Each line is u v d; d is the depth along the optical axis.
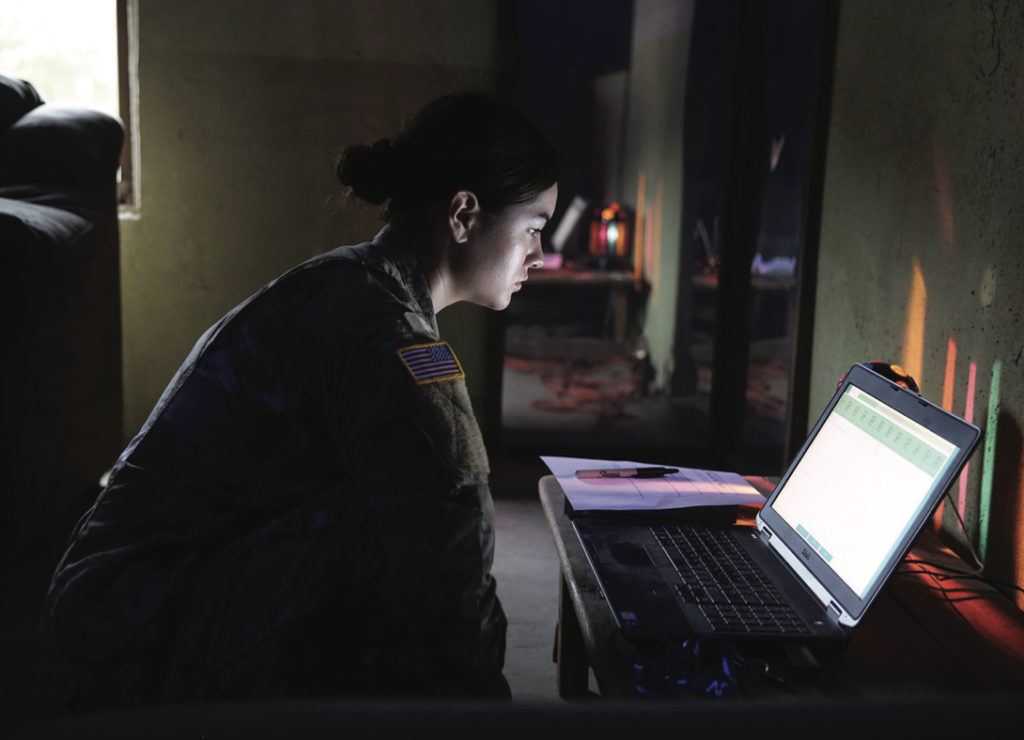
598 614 1.12
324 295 0.97
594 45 5.85
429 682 0.92
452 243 1.10
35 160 3.12
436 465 0.90
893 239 2.34
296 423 0.96
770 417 4.50
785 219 4.70
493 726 0.21
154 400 3.91
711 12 4.88
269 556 0.94
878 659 1.07
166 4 3.67
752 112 3.86
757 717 0.21
